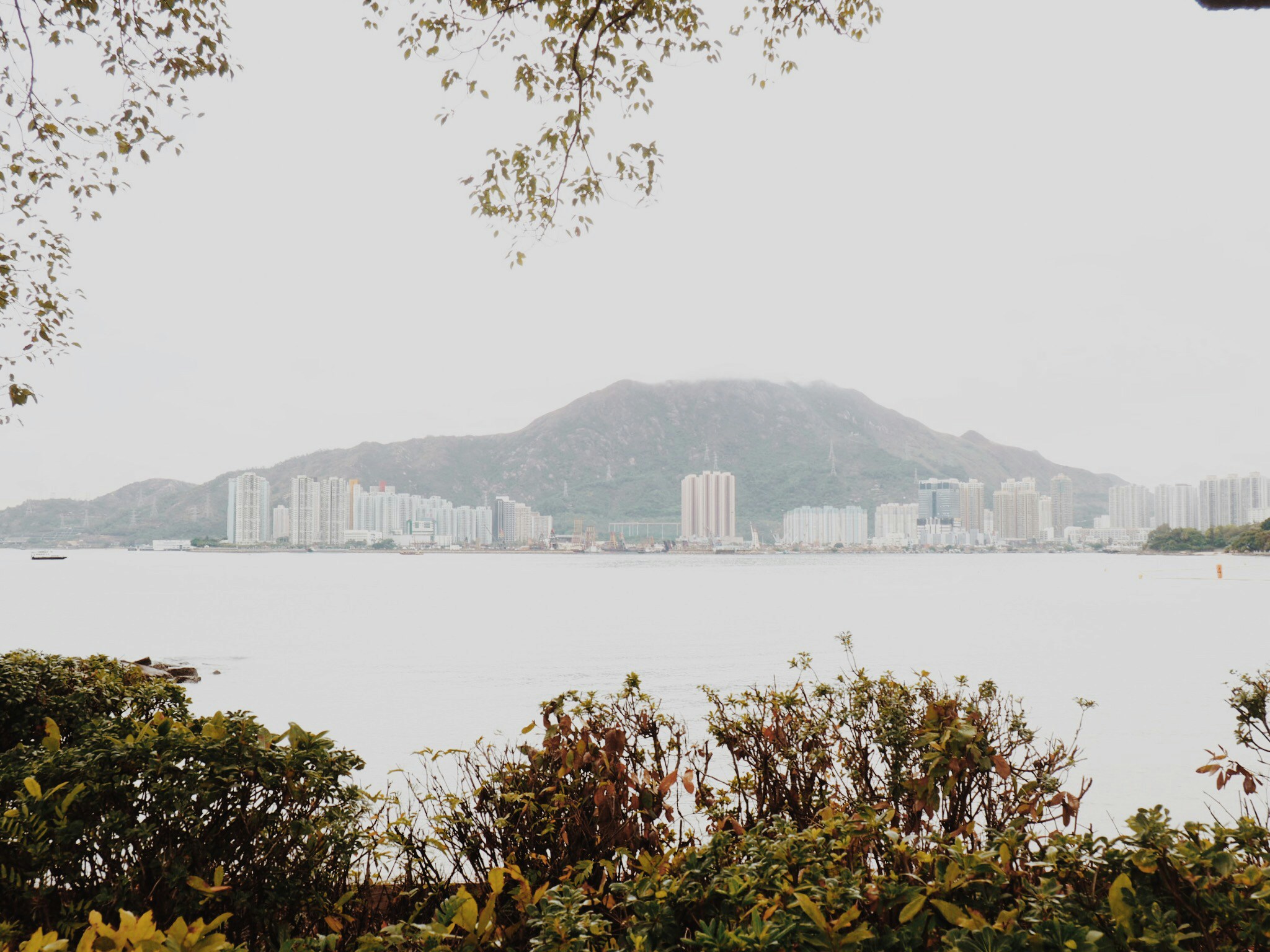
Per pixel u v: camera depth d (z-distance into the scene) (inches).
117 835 79.5
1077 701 168.4
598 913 73.5
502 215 219.3
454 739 360.5
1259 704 166.9
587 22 195.3
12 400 230.4
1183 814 238.1
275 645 817.5
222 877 74.8
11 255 236.5
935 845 73.4
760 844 75.5
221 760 82.6
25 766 86.6
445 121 214.7
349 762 88.9
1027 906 64.1
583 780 105.1
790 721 130.7
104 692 169.6
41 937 51.5
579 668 626.5
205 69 230.8
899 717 118.2
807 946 59.0
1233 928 62.3
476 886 92.8
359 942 65.0
